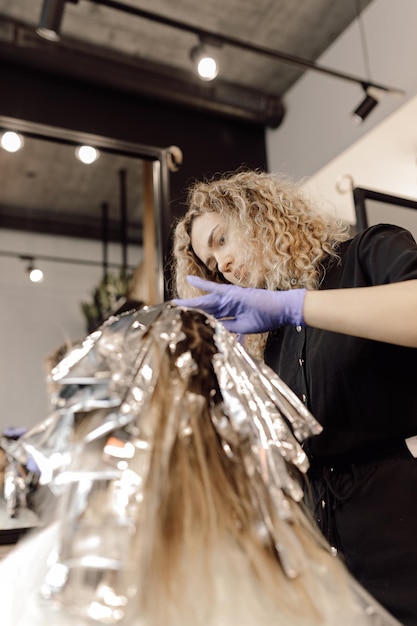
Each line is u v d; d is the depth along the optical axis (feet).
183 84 9.07
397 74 8.11
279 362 3.63
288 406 2.24
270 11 8.72
